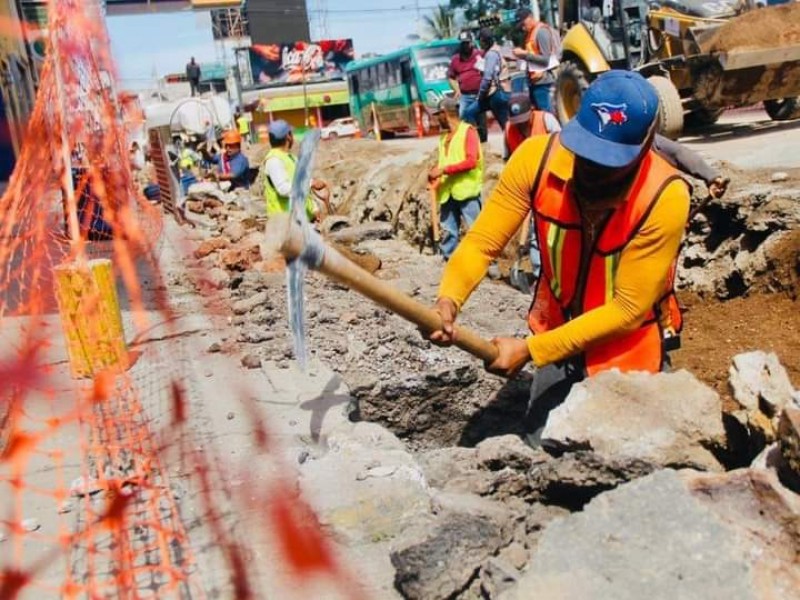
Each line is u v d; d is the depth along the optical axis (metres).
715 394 3.09
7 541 3.22
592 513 2.41
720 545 2.25
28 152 4.51
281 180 7.29
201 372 5.12
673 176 3.16
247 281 7.72
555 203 3.31
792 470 2.55
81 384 4.70
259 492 3.44
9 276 4.70
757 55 9.87
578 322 3.34
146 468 3.72
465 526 2.70
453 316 3.36
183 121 18.20
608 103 2.95
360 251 10.05
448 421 5.28
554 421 3.14
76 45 4.68
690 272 6.87
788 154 8.35
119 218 5.96
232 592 2.83
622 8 11.33
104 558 3.08
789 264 6.05
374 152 17.05
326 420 4.27
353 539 3.07
